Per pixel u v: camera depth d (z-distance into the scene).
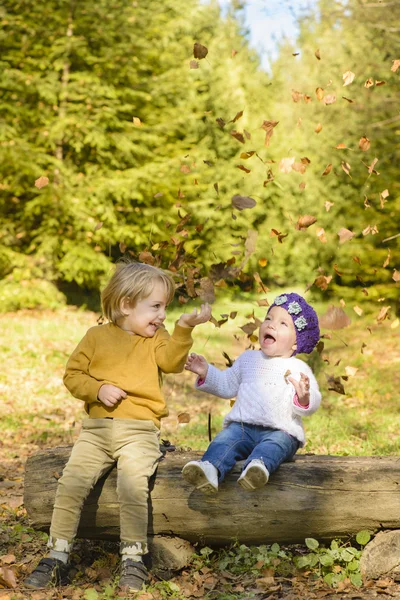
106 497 3.46
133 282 3.49
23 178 16.00
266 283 19.22
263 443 3.38
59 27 15.99
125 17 16.38
